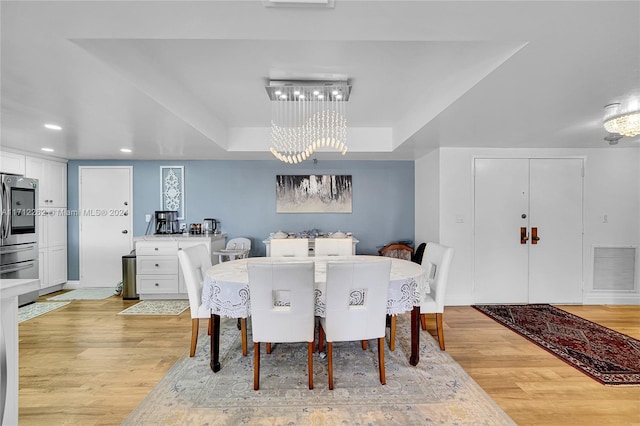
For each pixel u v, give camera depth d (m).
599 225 4.21
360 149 4.25
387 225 5.12
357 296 2.25
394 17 1.31
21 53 1.65
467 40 1.51
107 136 3.41
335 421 1.86
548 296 4.21
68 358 2.65
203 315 2.68
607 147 4.14
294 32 1.43
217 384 2.26
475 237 4.18
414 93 2.90
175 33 1.44
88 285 5.05
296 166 5.09
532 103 2.42
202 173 5.07
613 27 1.38
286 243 3.48
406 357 2.66
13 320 1.02
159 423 1.85
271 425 1.83
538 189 4.20
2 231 3.86
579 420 1.88
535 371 2.44
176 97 2.65
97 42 1.69
